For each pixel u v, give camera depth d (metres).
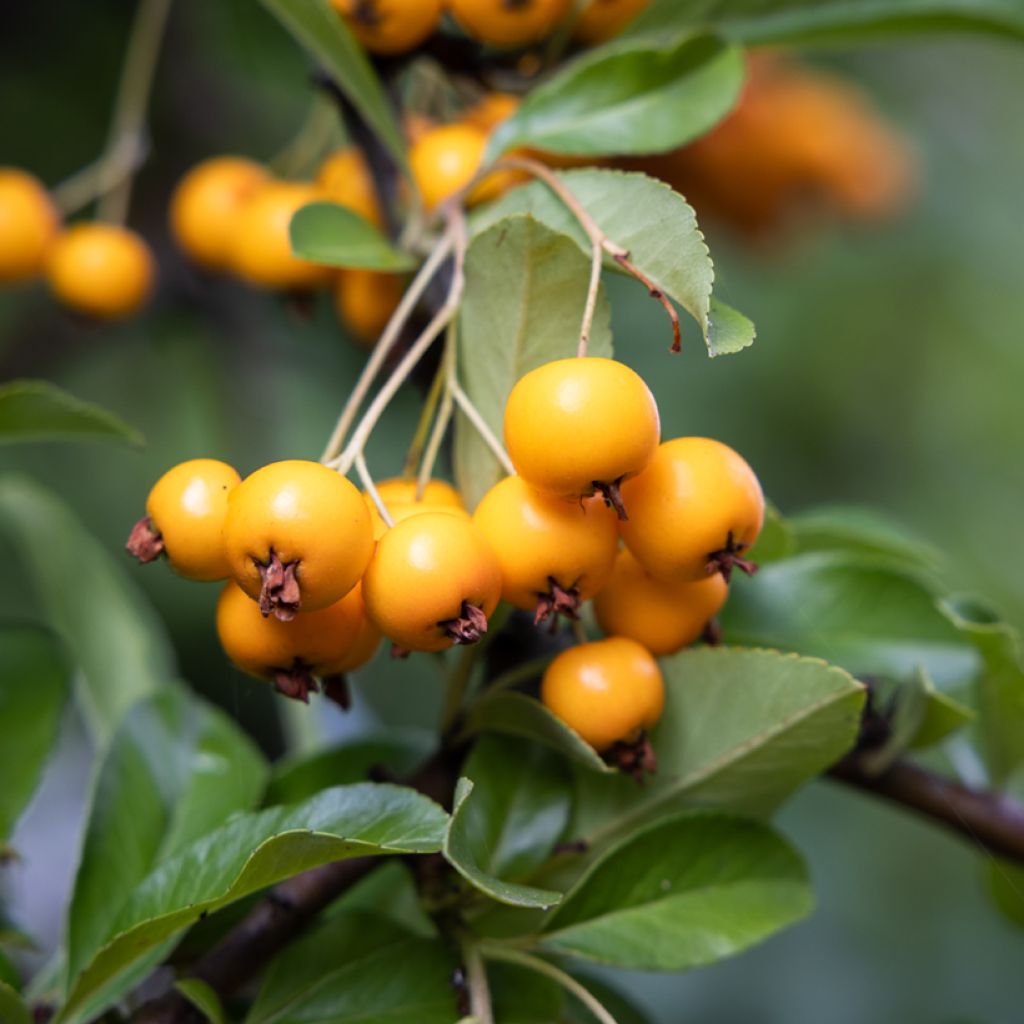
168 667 0.31
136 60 0.37
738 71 0.28
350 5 0.28
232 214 0.31
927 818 0.27
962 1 0.29
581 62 0.28
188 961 0.26
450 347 0.26
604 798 0.26
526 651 0.26
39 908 0.39
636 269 0.25
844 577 0.28
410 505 0.25
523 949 0.26
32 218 0.32
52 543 0.31
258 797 0.27
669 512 0.25
